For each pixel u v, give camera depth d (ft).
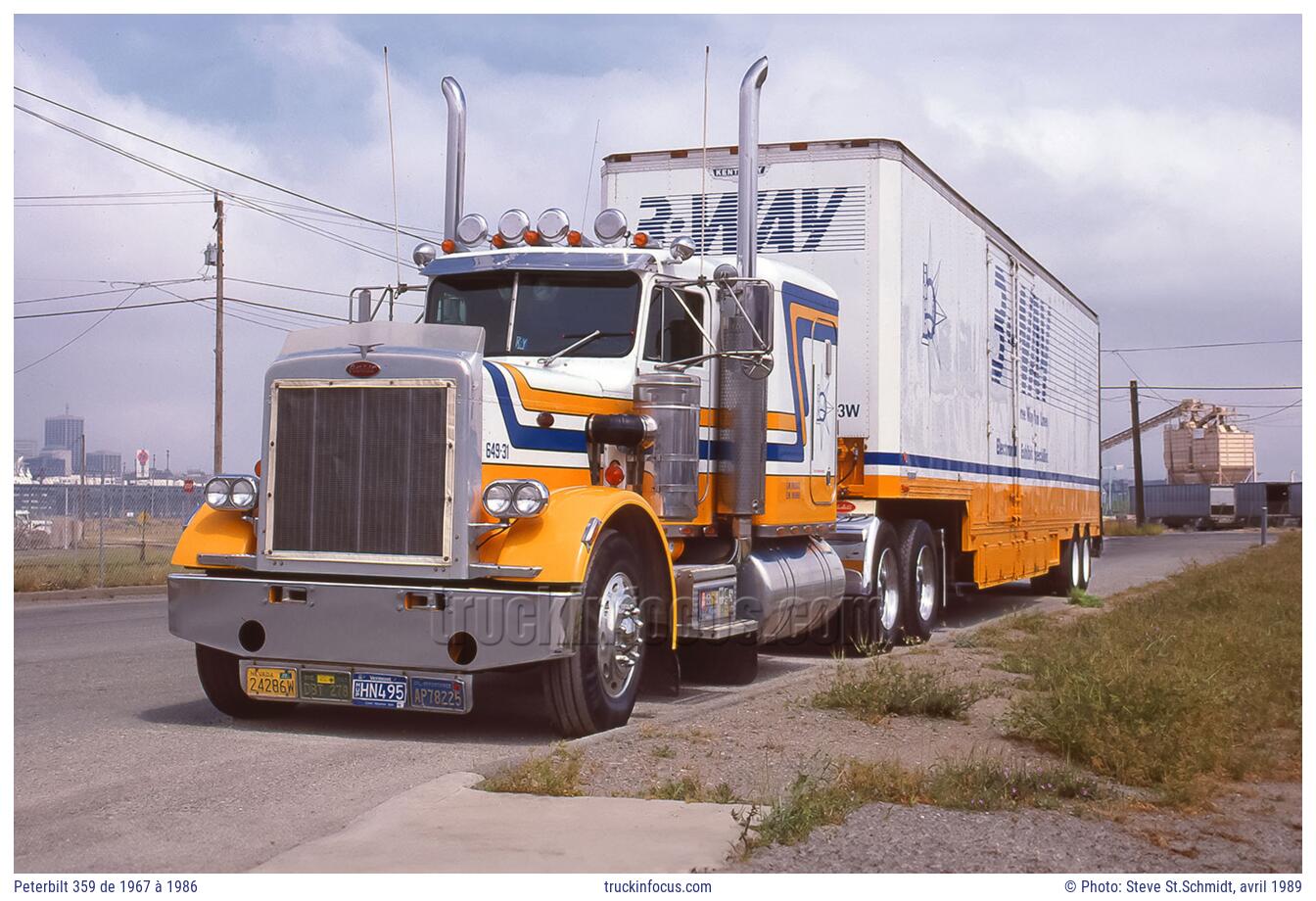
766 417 33.81
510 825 18.03
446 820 18.26
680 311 31.94
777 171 44.04
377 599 24.94
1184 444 281.33
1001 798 20.03
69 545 83.56
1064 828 18.80
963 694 29.35
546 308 30.63
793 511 36.94
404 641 24.82
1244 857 17.78
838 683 30.55
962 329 50.60
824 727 26.73
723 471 32.99
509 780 20.26
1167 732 23.65
